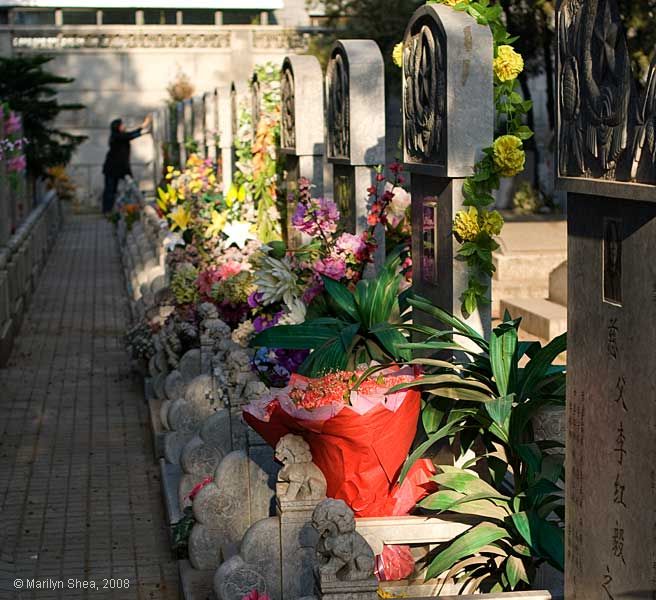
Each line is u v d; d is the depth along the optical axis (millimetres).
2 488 7645
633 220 3203
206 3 36156
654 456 3113
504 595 3785
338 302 5715
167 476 7133
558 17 3604
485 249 5086
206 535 5438
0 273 12578
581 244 3508
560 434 4426
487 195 5070
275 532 4539
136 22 36594
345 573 3562
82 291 18562
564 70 3561
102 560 6215
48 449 8711
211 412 7449
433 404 4789
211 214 11688
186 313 8914
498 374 4500
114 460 8375
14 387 11133
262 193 10922
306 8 34375
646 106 3088
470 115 5062
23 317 15531
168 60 36344
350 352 5398
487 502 4367
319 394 4430
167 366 9242
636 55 17312
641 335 3170
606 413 3367
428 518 4477
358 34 24312
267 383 6473
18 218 18312
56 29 35875
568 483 3629
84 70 36125
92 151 36375
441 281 5348
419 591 4465
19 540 6562
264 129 10984
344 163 7484
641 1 17359
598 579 3434
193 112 19719
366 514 4547
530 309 11742
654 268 3104
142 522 6898
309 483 4488
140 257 14703
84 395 10727
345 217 7625
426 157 5453
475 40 5043
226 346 6516
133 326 11609
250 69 36312
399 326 5090
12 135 17906
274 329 5676
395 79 24609
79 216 34312
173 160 23531
